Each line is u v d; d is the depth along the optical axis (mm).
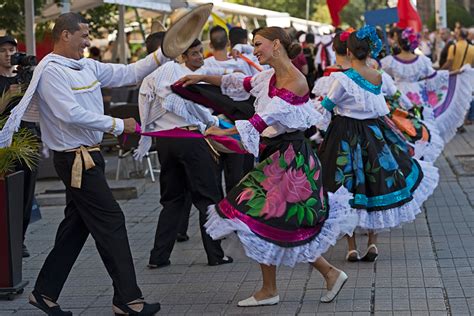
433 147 8781
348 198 5945
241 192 5656
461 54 16797
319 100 7082
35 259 7781
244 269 7078
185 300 6277
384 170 6953
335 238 5797
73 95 5457
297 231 5641
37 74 5410
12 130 5371
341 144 6996
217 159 7648
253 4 41906
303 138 5789
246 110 6324
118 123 5539
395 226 7012
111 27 17891
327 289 6027
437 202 9586
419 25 13484
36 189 11461
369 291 6258
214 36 8078
